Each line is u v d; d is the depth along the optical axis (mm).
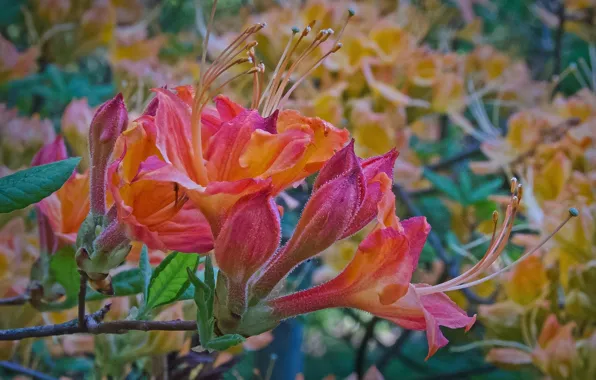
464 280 188
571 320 373
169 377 275
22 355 336
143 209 165
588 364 336
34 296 225
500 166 482
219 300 172
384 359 531
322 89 456
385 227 166
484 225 455
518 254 446
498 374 482
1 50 400
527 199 416
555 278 375
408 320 169
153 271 200
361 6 525
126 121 182
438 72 482
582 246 369
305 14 457
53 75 460
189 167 162
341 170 170
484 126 502
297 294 176
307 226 169
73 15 469
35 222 347
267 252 161
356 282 171
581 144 459
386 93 444
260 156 161
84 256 181
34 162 222
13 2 463
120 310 283
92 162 183
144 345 261
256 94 185
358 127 436
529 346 365
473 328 479
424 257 465
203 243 165
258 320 173
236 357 298
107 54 517
